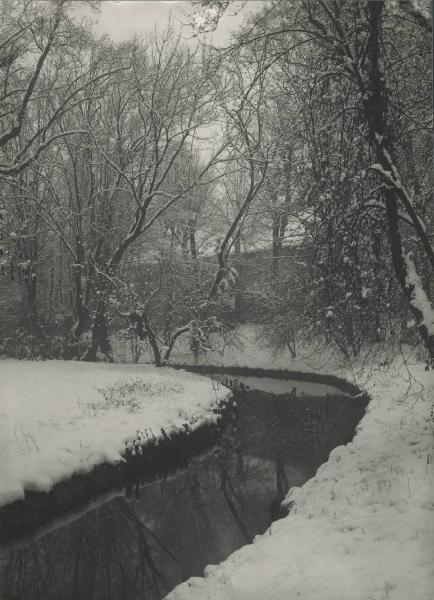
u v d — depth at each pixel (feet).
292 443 51.39
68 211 85.30
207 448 48.34
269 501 36.88
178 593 20.49
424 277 30.53
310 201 29.14
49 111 79.25
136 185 87.81
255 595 18.21
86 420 42.27
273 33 26.76
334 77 29.09
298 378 88.89
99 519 33.09
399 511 23.26
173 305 92.48
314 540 22.30
